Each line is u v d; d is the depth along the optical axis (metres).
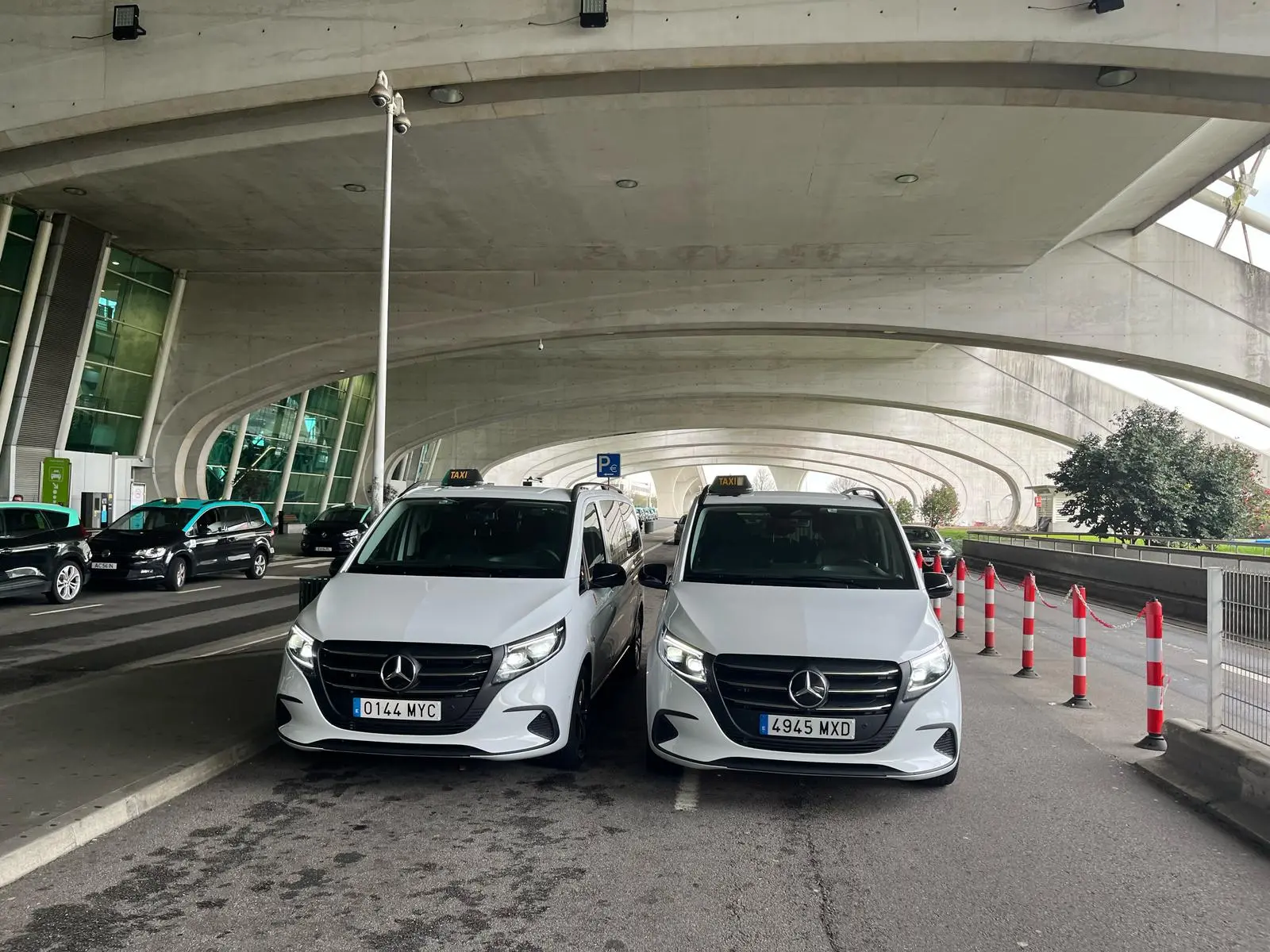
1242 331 25.16
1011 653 11.14
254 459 38.28
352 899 3.69
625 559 8.46
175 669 8.19
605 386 46.75
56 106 13.77
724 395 46.47
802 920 3.57
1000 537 34.97
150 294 28.73
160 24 13.69
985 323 26.08
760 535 6.31
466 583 5.80
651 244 24.59
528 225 23.22
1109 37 12.54
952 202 21.02
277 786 5.20
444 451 63.50
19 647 10.03
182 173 20.17
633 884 3.91
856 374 44.62
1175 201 22.88
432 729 4.97
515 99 14.63
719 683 4.89
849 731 4.77
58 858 4.06
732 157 18.50
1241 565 17.91
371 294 29.22
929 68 13.90
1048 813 4.96
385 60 13.35
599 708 7.48
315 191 21.12
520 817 4.76
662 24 12.92
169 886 3.78
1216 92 13.73
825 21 12.74
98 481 26.55
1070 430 44.56
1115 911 3.70
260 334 29.86
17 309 23.52
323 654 5.08
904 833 4.62
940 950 3.34
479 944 3.31
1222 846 4.46
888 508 6.55
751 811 4.93
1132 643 12.20
